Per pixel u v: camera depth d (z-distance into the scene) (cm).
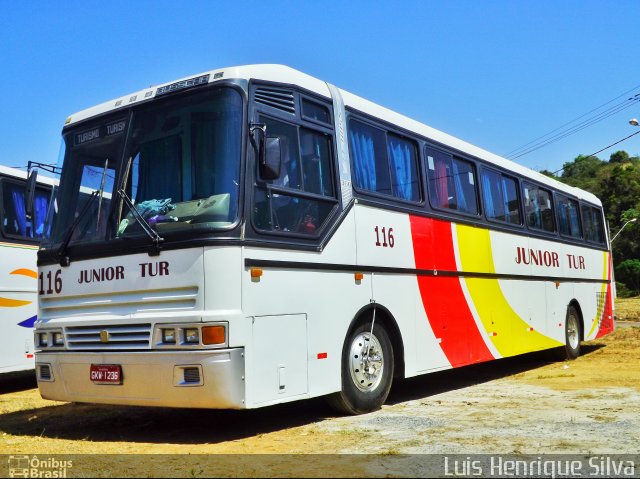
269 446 614
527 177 1312
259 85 699
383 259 840
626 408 794
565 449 582
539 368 1285
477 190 1111
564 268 1422
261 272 655
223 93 677
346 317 765
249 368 630
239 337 623
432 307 935
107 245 689
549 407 814
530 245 1272
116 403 664
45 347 728
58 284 729
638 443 604
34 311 1163
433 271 945
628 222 6481
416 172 952
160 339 635
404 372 862
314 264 724
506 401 873
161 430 722
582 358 1436
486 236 1108
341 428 693
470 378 1154
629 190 7481
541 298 1295
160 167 694
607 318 1662
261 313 650
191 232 637
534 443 607
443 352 950
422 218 937
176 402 623
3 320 1103
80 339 695
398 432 667
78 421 795
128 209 697
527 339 1218
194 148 676
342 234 773
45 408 913
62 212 758
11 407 933
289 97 735
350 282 778
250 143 668
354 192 806
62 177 774
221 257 626
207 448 611
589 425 690
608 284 1692
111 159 729
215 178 654
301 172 732
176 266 639
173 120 698
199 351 611
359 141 839
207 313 615
